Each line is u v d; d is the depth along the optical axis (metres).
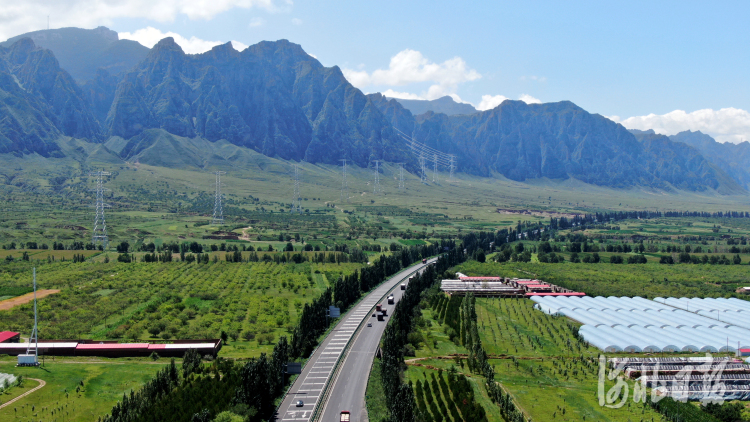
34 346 180.75
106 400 147.12
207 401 136.62
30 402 144.12
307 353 186.12
